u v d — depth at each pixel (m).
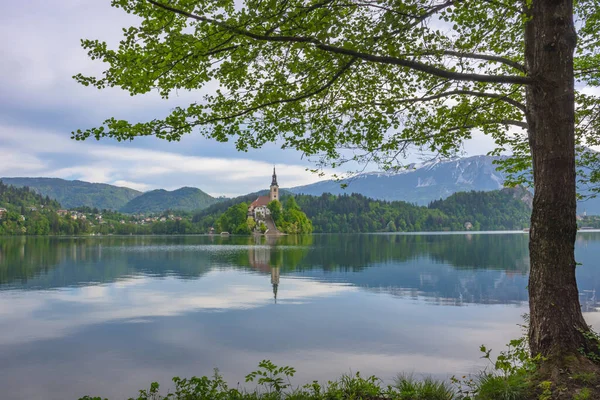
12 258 51.84
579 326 6.26
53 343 14.41
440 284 27.89
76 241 115.06
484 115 8.48
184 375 11.50
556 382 5.55
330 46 5.62
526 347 7.88
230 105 6.91
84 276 33.38
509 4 5.52
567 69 6.34
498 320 17.52
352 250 65.25
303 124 7.33
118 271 37.25
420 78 6.89
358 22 5.70
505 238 112.50
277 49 6.48
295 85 6.85
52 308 20.31
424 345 14.03
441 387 6.45
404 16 5.33
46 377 11.38
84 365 12.30
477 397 5.89
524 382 5.75
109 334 15.60
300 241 105.06
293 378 11.12
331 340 14.66
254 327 16.48
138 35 5.95
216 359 12.80
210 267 40.69
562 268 6.38
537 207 6.58
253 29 5.75
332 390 6.59
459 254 54.56
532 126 6.88
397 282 28.98
